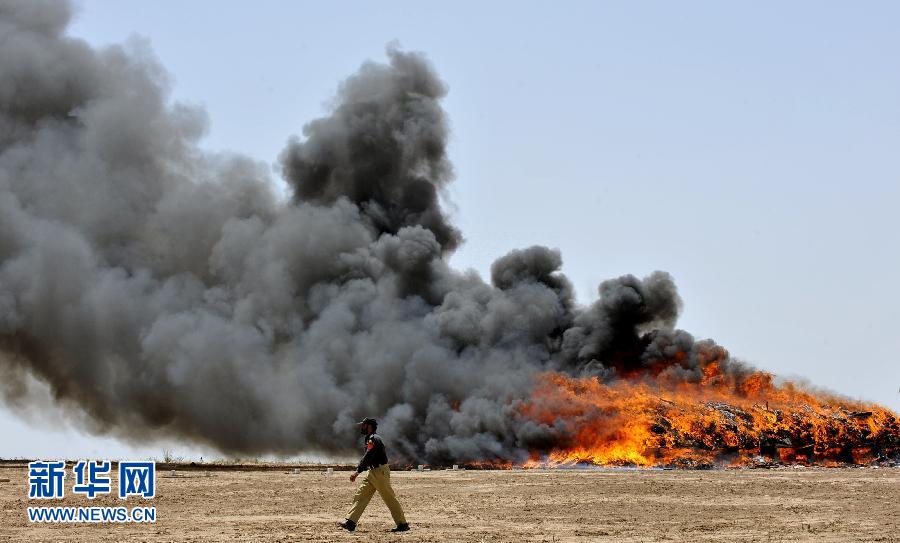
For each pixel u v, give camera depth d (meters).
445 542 22.39
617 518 28.00
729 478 45.81
